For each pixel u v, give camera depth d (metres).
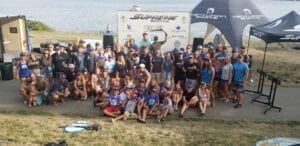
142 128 11.31
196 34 39.44
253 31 16.34
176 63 13.71
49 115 12.26
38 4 112.25
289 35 14.61
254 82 17.19
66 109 12.88
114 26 47.41
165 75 14.34
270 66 21.86
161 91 12.61
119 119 11.98
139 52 15.57
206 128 11.48
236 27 19.66
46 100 13.28
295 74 19.81
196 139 10.56
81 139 10.29
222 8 20.12
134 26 18.11
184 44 18.14
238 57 13.53
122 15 18.03
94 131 10.91
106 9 93.38
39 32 34.34
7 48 20.84
